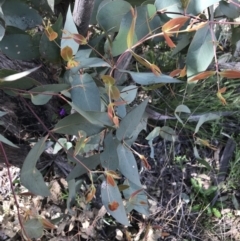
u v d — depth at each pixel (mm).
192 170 875
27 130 662
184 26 461
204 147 887
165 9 369
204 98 838
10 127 625
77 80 370
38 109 636
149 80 368
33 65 577
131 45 340
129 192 547
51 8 446
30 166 334
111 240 802
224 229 837
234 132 897
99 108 371
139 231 805
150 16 361
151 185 848
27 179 336
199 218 842
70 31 376
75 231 794
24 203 797
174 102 835
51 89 362
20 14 421
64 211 792
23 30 428
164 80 366
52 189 794
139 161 854
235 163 851
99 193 779
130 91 479
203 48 361
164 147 870
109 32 395
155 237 791
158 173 858
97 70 486
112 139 372
